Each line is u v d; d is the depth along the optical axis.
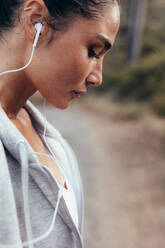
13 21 0.72
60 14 0.69
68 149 1.18
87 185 5.02
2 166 0.63
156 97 11.70
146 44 17.64
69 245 0.82
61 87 0.74
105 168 5.83
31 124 1.01
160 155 6.46
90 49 0.73
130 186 5.04
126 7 20.20
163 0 24.11
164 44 18.59
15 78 0.76
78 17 0.69
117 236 3.69
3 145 0.69
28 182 0.73
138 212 4.23
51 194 0.75
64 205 0.77
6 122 0.69
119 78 15.29
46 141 1.03
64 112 12.66
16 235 0.64
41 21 0.69
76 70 0.72
